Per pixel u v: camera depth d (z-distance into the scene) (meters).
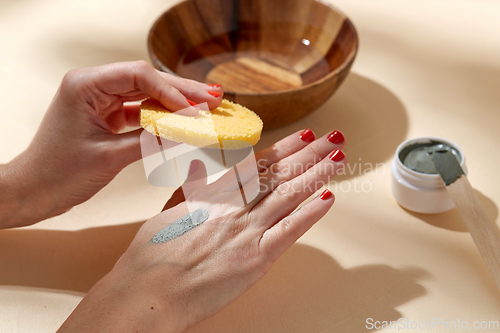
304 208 0.49
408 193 0.54
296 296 0.50
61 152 0.51
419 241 0.54
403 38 0.75
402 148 0.56
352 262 0.52
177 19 0.67
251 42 0.69
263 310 0.49
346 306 0.49
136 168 0.60
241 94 0.55
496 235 0.50
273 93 0.55
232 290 0.47
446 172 0.53
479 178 0.58
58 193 0.52
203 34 0.69
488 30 0.76
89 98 0.50
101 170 0.51
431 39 0.75
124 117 0.58
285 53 0.68
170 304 0.46
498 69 0.70
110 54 0.74
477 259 0.52
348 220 0.55
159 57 0.63
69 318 0.45
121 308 0.45
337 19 0.65
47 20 0.80
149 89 0.50
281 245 0.48
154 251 0.48
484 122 0.64
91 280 0.51
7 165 0.52
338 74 0.57
